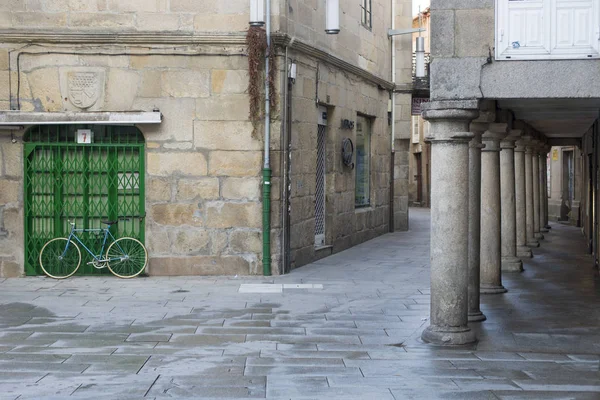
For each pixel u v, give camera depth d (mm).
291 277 15656
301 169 17156
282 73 15812
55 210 15594
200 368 8594
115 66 15430
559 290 14500
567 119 15977
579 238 26609
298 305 12602
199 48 15469
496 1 9547
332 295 13578
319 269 16906
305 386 7879
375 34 24234
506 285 15156
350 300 13086
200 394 7531
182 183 15594
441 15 9641
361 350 9594
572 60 9438
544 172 30109
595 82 9398
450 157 9828
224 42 15438
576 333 10656
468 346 9852
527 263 19000
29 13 15336
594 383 8086
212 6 15445
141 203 15594
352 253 20250
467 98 9602
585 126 19547
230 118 15570
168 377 8180
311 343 9953
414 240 24000
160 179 15578
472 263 11438
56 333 10406
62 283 14758
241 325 11023
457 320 9977
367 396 7512
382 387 7859
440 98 9672
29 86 15398
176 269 15656
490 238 13992
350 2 21203
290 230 16469
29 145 15508
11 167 15516
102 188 15664
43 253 15430
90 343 9820
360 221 22844
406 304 12750
